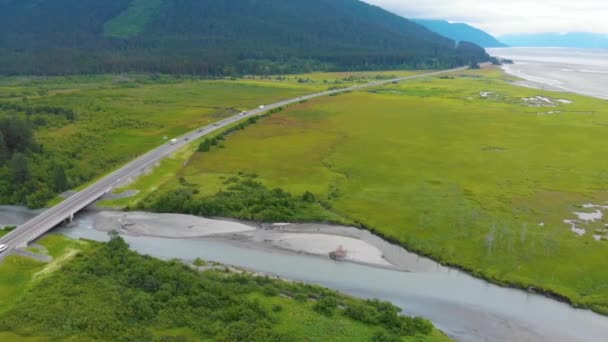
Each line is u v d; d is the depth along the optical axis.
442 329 65.00
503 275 77.50
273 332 59.25
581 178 122.50
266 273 79.00
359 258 84.62
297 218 99.88
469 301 71.62
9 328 59.81
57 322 60.88
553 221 96.25
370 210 102.56
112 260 78.31
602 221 96.44
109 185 115.88
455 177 123.50
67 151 139.38
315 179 122.56
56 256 81.94
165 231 95.44
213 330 59.91
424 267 81.81
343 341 58.41
